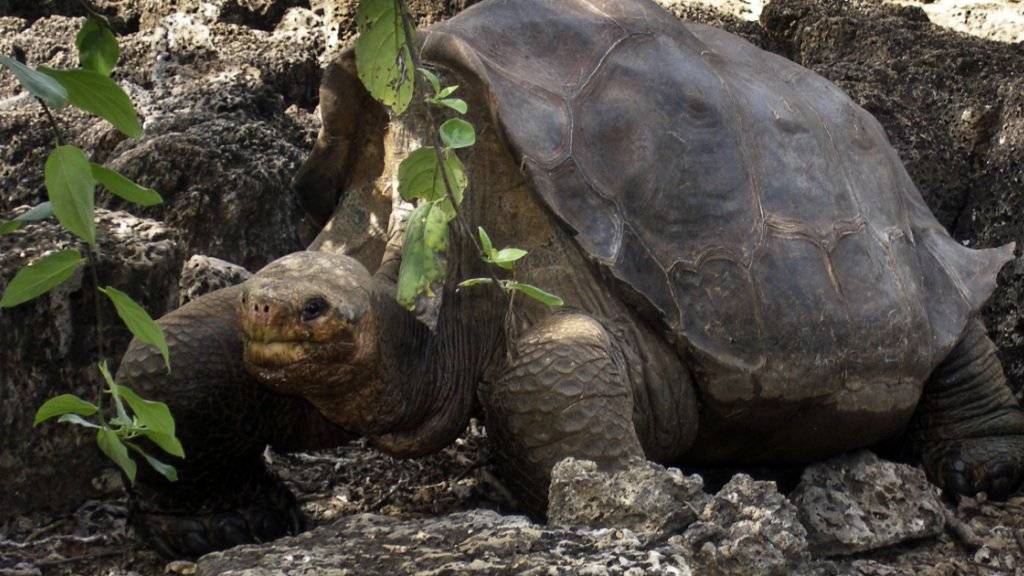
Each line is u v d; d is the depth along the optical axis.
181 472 4.25
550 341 4.21
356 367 3.98
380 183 4.76
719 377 4.54
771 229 4.77
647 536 3.30
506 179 4.53
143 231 5.04
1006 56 7.66
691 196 4.62
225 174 6.38
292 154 6.74
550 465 4.11
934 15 10.18
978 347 5.71
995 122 7.12
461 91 4.54
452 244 4.43
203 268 5.58
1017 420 5.68
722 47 5.47
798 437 4.95
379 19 2.13
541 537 3.22
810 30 8.30
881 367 4.97
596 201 4.43
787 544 3.54
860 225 5.08
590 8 4.98
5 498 4.59
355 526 3.46
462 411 4.51
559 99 4.58
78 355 4.70
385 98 2.17
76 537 4.48
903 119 7.20
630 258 4.41
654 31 4.99
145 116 7.14
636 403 4.47
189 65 8.68
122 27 9.98
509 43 4.70
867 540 4.56
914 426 5.80
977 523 5.24
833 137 5.34
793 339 4.68
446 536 3.32
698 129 4.74
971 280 5.58
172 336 4.16
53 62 8.70
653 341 4.54
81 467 4.75
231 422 4.23
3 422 4.54
